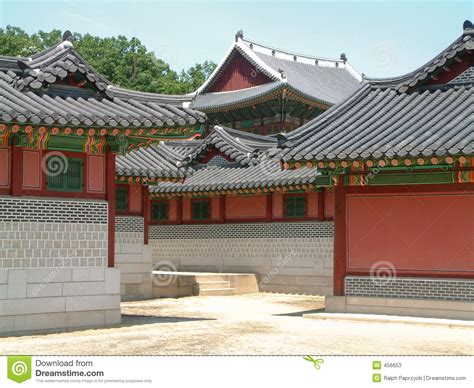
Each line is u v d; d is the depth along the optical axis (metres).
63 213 16.77
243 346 14.19
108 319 17.44
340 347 14.09
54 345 14.30
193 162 33.31
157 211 33.84
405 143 17.75
